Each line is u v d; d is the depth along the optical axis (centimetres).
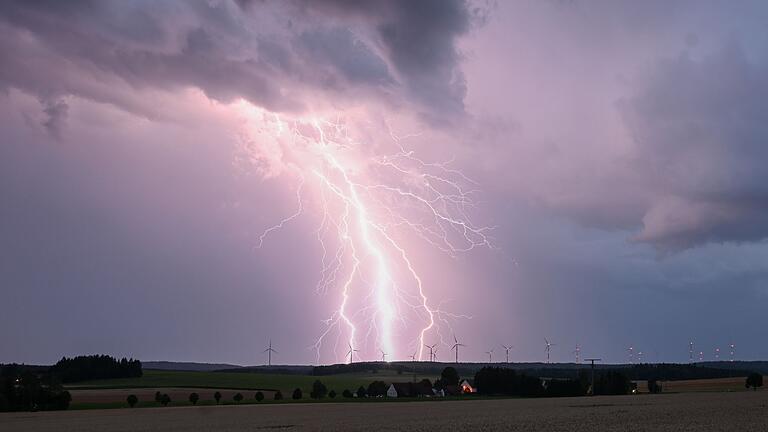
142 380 13400
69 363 13450
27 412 7431
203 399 9775
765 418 4019
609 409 5547
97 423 5225
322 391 10475
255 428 4369
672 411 4925
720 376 16738
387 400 9456
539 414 5112
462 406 6981
